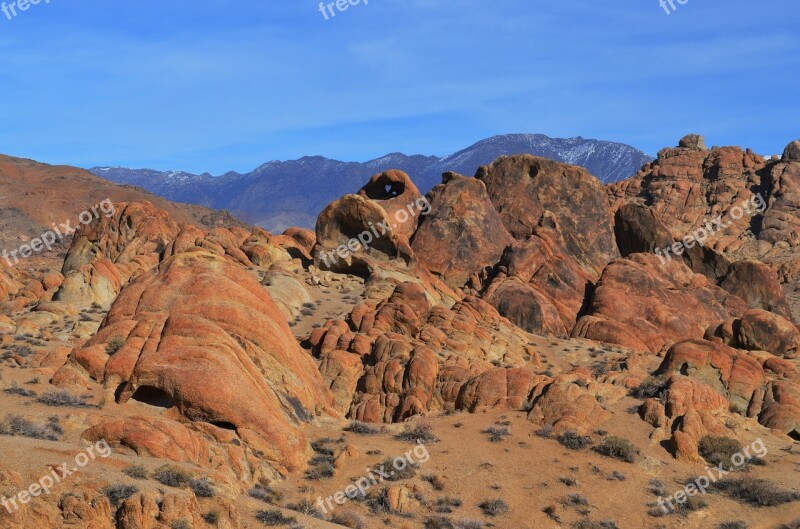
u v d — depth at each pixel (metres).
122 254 81.88
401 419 44.03
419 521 29.80
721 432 38.16
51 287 69.25
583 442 37.56
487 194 95.75
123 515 21.02
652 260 83.88
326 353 51.34
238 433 31.20
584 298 81.56
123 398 32.22
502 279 80.25
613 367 57.12
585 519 30.95
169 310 36.91
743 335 60.03
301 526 24.86
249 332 36.81
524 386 42.59
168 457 26.75
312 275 76.62
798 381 47.19
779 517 31.61
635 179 157.88
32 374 36.03
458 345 56.03
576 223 98.00
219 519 22.80
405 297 62.09
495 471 34.59
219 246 77.31
